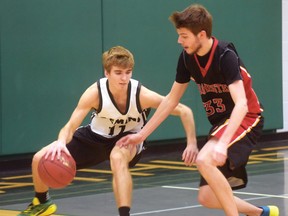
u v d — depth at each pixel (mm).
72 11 14602
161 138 15930
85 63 14828
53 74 14406
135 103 7555
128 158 7301
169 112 7180
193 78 6953
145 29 15672
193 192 10789
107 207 9562
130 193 7047
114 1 15203
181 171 13430
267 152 16250
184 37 6555
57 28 14422
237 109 6355
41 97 14273
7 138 13875
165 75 16016
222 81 6691
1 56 13758
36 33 14156
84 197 10484
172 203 9773
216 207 6914
